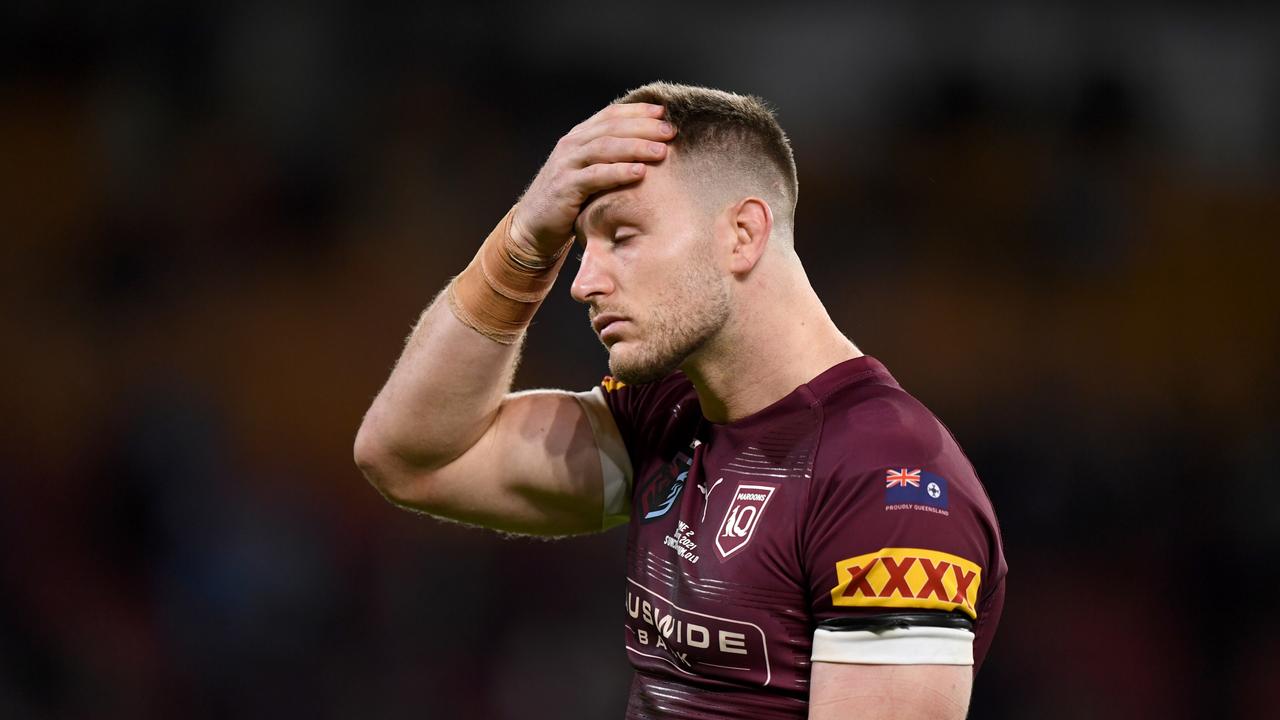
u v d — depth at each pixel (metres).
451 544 29.83
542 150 36.41
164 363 33.94
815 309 7.76
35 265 34.50
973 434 33.94
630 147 7.30
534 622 28.86
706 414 7.88
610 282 7.38
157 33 35.81
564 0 37.19
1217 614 29.92
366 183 35.75
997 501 32.09
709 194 7.38
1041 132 36.88
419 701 28.61
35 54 35.47
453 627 29.08
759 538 7.14
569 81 36.91
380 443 8.54
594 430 8.66
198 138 35.53
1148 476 32.06
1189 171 36.56
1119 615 29.98
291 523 31.52
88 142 35.31
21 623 29.28
